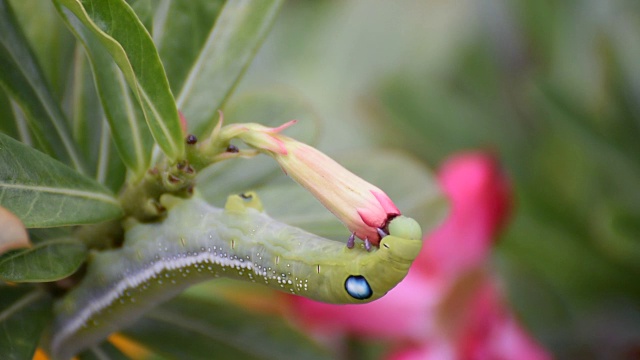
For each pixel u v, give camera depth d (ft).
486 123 2.23
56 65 1.33
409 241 1.04
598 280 1.94
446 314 1.77
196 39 1.30
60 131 1.26
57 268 1.18
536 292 1.85
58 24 1.34
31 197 1.14
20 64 1.24
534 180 2.05
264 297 1.72
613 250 1.89
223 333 1.40
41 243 1.18
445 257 1.78
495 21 2.27
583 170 2.02
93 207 1.17
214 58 1.30
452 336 1.77
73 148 1.27
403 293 1.77
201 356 1.38
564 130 2.01
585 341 1.85
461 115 2.25
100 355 1.29
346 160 1.50
